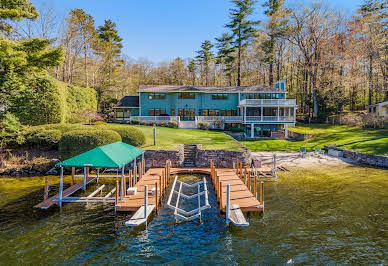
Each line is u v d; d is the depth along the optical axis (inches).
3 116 887.1
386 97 1948.8
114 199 517.0
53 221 433.4
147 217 426.9
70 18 1734.7
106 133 821.2
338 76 1759.4
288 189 618.2
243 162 863.7
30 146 887.7
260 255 331.6
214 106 1675.7
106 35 2166.6
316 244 356.2
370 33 1398.9
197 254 336.2
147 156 855.7
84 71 2150.6
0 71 950.4
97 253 336.5
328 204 511.5
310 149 1169.4
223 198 520.1
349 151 999.6
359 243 357.4
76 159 497.0
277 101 1482.5
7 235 380.2
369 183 661.9
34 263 309.9
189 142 1019.3
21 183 659.4
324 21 1780.3
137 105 1681.8
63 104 1142.3
